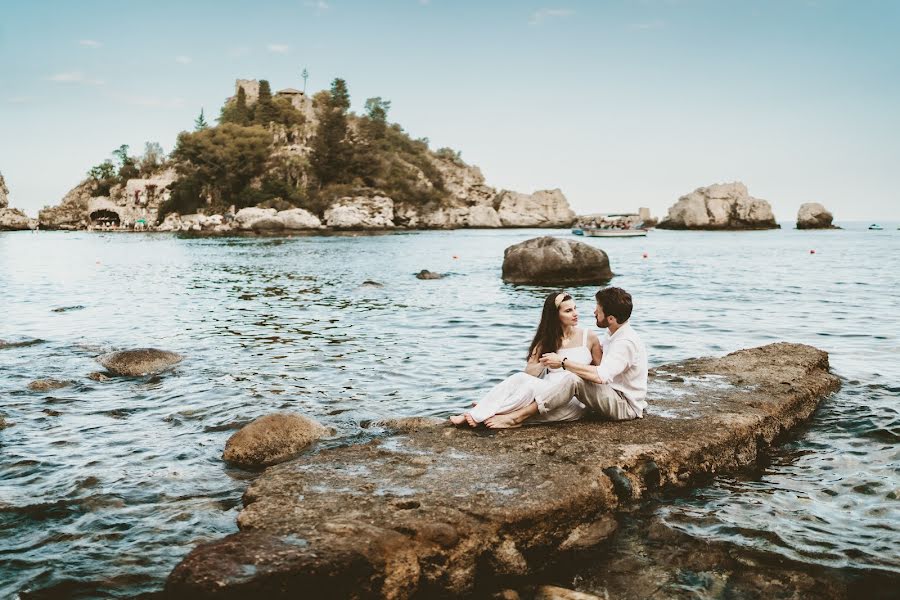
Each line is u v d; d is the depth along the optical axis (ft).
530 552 14.44
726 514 16.39
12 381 30.14
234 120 494.18
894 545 14.64
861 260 122.83
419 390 28.73
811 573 13.64
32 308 57.98
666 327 45.57
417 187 467.11
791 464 19.83
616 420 20.84
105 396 27.66
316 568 11.59
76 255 151.74
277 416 21.65
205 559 11.68
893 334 41.32
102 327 46.73
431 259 136.56
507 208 525.34
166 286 78.64
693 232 340.59
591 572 14.11
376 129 540.11
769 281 80.69
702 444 19.01
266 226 328.49
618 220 264.93
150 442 21.99
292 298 65.21
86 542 14.98
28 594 12.87
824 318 48.98
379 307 57.77
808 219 362.94
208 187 397.80
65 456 20.57
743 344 39.04
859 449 20.75
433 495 15.19
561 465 17.11
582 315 52.95
